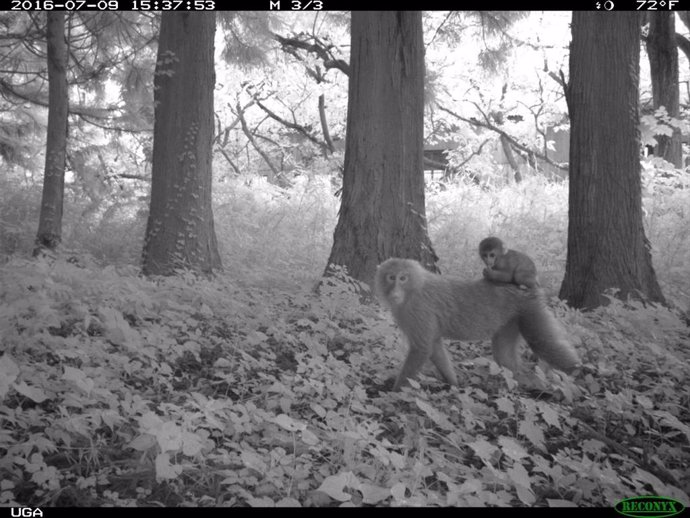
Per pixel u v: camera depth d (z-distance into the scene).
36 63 15.59
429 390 6.15
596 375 6.69
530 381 6.42
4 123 16.30
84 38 14.79
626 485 4.58
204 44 11.78
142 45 14.73
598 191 9.74
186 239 11.53
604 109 9.68
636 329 8.07
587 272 9.83
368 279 9.90
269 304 8.78
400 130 10.09
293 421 4.28
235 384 6.08
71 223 15.28
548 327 6.36
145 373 5.72
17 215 15.36
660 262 12.24
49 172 12.98
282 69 26.28
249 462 4.09
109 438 4.73
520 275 6.38
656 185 15.84
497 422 5.45
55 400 5.21
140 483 4.14
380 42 10.02
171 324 7.09
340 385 5.51
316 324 7.55
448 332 6.20
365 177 10.06
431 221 15.16
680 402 6.25
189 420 4.36
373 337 7.43
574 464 4.38
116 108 15.48
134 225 14.98
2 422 4.68
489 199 17.70
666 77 20.48
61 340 5.64
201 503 3.94
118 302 7.28
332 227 16.50
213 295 8.22
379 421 5.39
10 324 5.82
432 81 17.16
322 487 3.69
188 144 11.60
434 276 6.30
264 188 20.47
